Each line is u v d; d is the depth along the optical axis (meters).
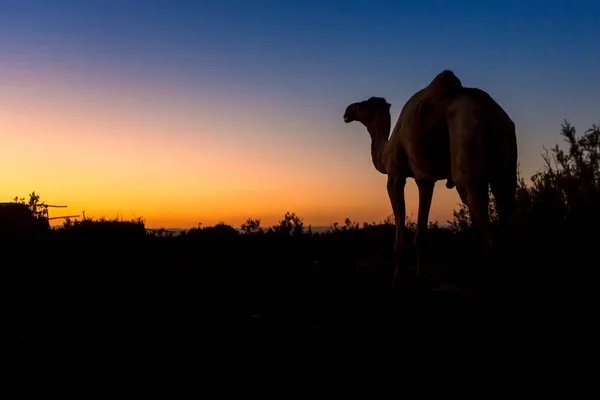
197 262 9.73
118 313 6.08
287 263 9.76
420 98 6.22
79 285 7.48
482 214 5.20
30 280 7.75
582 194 7.28
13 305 6.36
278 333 5.27
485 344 4.58
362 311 6.18
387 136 7.94
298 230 13.22
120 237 12.28
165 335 5.23
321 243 11.94
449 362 4.22
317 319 5.87
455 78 6.02
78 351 4.71
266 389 3.81
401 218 6.89
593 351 4.24
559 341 4.52
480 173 5.22
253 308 6.44
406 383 3.83
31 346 4.83
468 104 5.38
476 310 5.54
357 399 3.60
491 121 5.29
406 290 7.05
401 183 6.86
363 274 8.59
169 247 11.73
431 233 11.16
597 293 5.64
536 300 5.39
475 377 3.89
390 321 5.62
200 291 7.38
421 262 6.79
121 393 3.79
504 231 5.42
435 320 5.46
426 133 5.81
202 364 4.36
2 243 11.23
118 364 4.38
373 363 4.27
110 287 7.39
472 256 8.40
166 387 3.89
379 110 8.02
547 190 7.57
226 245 12.05
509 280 5.24
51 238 11.96
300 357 4.48
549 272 6.07
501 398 3.54
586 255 6.33
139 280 7.93
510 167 5.38
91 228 12.84
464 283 6.86
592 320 4.96
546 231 6.87
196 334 5.26
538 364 4.07
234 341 5.01
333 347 4.75
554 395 3.54
